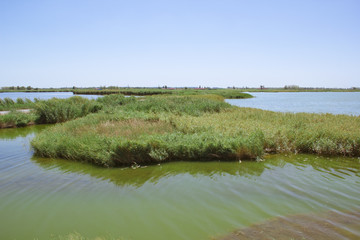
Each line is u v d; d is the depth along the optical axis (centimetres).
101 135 1000
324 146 897
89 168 782
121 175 715
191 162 822
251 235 411
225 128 1105
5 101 2891
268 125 1161
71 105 2000
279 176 685
